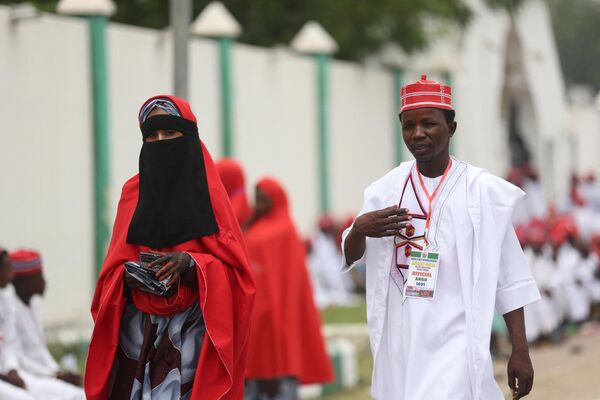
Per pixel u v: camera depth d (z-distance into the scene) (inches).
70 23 853.8
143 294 374.6
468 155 1665.8
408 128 366.9
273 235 640.4
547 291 949.2
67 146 850.8
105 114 882.1
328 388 737.0
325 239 1157.1
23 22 799.1
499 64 1852.9
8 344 497.7
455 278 362.0
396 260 370.9
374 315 373.4
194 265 371.6
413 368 361.1
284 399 637.9
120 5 1240.2
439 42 1544.0
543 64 2054.6
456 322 359.9
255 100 1112.2
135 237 381.1
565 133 2192.4
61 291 842.2
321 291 1139.3
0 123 783.1
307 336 653.3
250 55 1103.0
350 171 1301.7
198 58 1018.1
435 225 364.8
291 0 1307.8
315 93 1224.8
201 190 381.1
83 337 751.7
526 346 364.2
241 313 386.0
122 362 385.4
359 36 1341.0
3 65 784.9
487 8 1779.0
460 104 1621.6
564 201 1488.7
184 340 378.3
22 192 803.4
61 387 498.6
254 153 1110.4
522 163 2020.2
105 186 882.1
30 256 532.4
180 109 381.4
